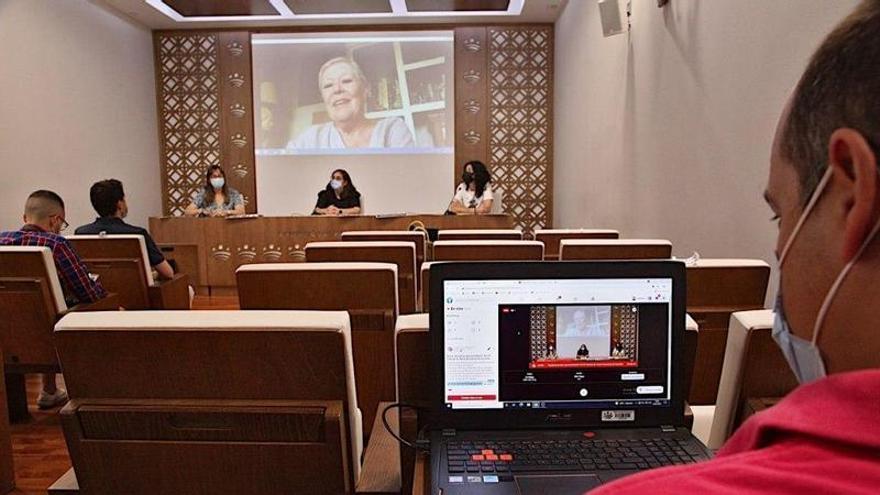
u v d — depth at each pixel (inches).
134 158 248.2
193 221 216.7
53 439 95.5
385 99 268.4
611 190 173.9
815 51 13.5
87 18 215.3
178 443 33.9
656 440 32.3
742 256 92.9
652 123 137.1
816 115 12.5
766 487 10.9
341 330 31.9
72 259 96.3
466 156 267.7
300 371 32.7
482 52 263.9
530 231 271.1
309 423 33.2
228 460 34.4
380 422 42.5
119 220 132.9
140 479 35.2
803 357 14.0
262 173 272.2
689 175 114.7
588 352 33.6
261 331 31.7
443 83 268.4
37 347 88.7
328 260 89.3
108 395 33.6
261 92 268.4
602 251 87.6
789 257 13.8
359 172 271.6
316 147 270.4
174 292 128.9
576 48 220.2
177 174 270.7
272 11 240.1
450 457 30.5
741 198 93.1
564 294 33.4
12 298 85.7
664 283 33.5
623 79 160.9
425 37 266.2
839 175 12.0
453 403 33.5
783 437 12.0
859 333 12.2
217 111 266.8
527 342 33.5
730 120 97.2
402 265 89.3
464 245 89.7
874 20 12.1
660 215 131.6
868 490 10.2
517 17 255.4
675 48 122.0
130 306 118.9
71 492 38.6
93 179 217.9
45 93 189.9
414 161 271.4
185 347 32.1
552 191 269.6
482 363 33.5
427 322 35.0
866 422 10.9
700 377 61.5
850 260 12.0
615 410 33.6
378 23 261.0
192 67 265.6
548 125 266.7
